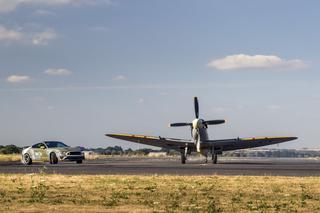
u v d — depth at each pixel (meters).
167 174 42.41
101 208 22.78
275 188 30.28
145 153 171.00
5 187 30.91
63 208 22.69
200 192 28.48
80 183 33.19
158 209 22.66
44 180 35.25
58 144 72.88
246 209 22.72
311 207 23.34
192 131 79.56
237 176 38.38
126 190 29.42
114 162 81.19
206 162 82.75
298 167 57.62
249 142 80.19
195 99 82.75
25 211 21.77
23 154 72.00
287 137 79.69
